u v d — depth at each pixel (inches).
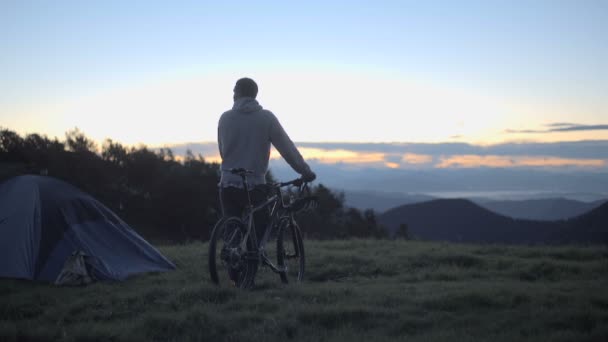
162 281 261.3
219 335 160.2
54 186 299.7
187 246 436.5
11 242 276.5
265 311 186.9
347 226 1664.6
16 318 197.8
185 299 203.0
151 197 1331.2
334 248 406.3
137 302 205.9
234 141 235.5
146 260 296.5
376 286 238.1
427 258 333.7
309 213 1482.5
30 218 283.1
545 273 290.8
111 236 295.3
